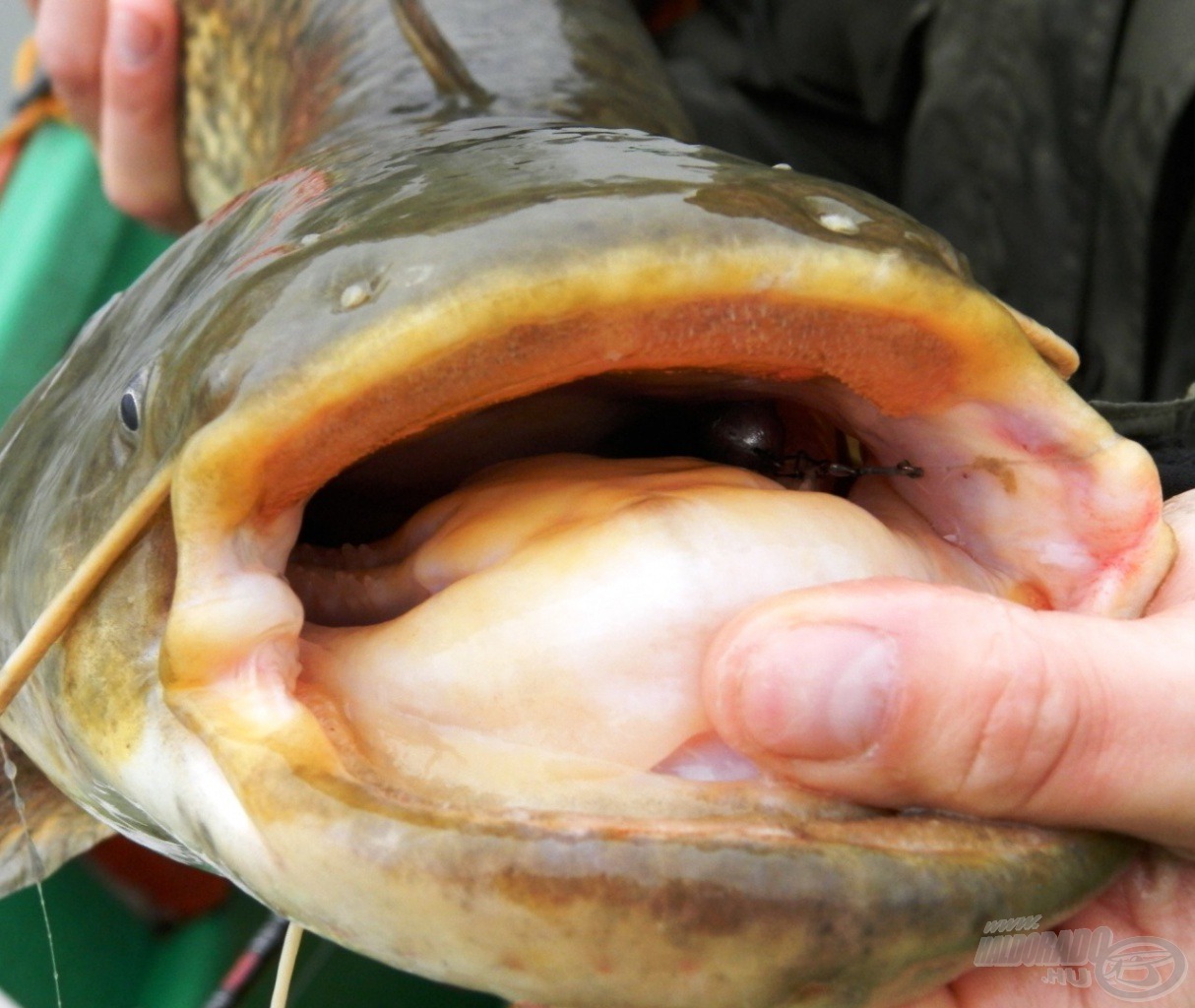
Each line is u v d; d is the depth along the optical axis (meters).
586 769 0.23
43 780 0.38
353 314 0.23
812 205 0.24
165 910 0.56
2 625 0.32
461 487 0.27
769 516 0.25
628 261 0.23
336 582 0.27
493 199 0.24
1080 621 0.25
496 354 0.23
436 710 0.24
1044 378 0.25
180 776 0.25
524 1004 0.25
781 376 0.25
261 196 0.31
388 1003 0.51
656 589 0.24
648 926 0.21
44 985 0.50
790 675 0.23
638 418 0.28
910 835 0.24
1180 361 0.53
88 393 0.31
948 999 0.28
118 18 0.60
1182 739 0.25
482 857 0.22
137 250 0.76
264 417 0.23
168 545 0.26
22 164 0.79
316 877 0.22
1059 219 0.56
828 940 0.22
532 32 0.46
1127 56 0.52
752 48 0.68
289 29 0.52
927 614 0.24
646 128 0.44
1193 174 0.52
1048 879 0.24
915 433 0.26
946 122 0.58
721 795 0.24
